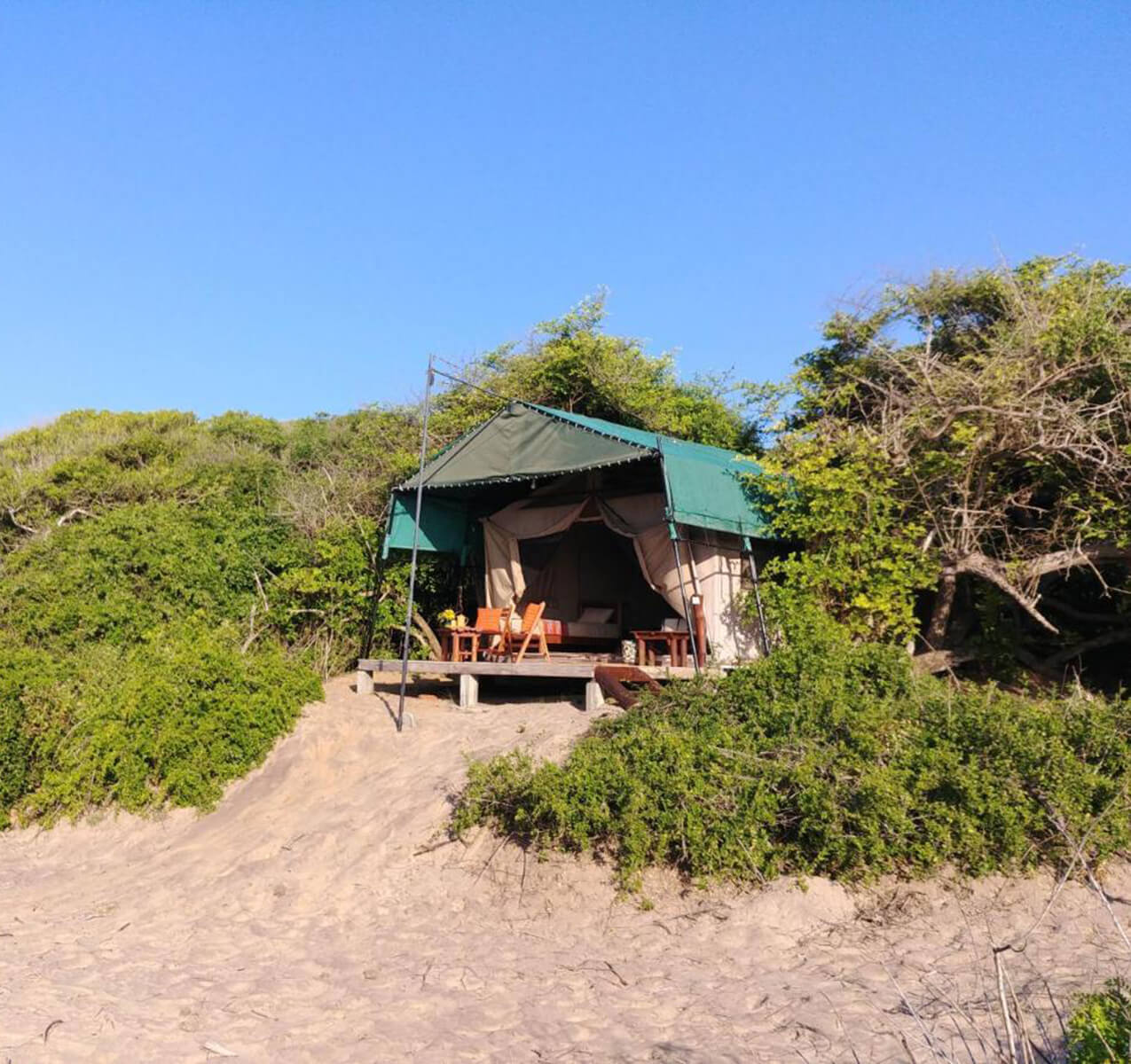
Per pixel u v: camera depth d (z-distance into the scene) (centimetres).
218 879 830
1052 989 543
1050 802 691
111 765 1024
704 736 802
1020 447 1098
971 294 1386
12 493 1891
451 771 934
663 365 1847
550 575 1429
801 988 574
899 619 1109
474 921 721
